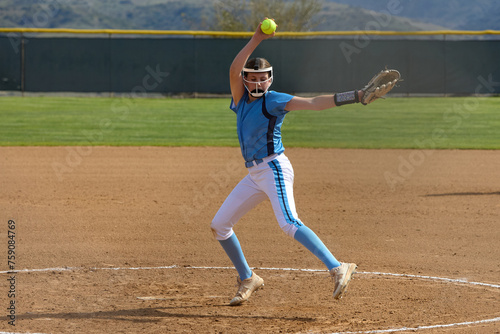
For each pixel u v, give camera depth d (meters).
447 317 14.91
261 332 13.82
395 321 14.59
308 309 15.70
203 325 14.37
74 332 13.84
